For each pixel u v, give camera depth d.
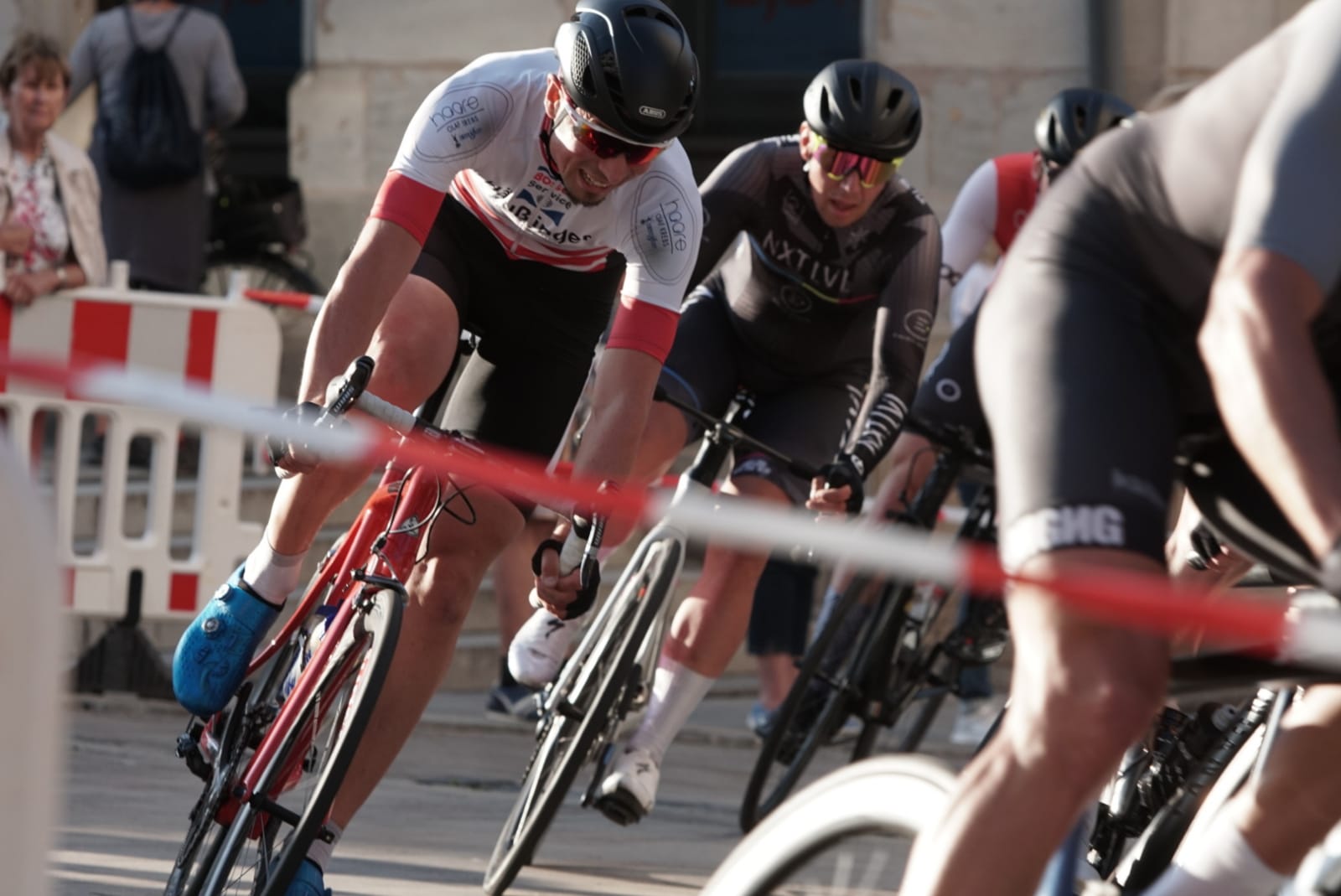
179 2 30.09
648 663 13.44
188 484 24.38
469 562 10.46
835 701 15.62
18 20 29.30
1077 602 4.77
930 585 16.11
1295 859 6.33
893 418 14.26
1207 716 8.51
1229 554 8.46
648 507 5.23
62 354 20.58
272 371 21.42
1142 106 27.58
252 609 10.14
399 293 11.43
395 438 9.94
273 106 32.25
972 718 21.00
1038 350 5.89
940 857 5.58
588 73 10.15
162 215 25.00
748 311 15.41
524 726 20.36
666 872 13.23
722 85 31.44
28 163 20.50
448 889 11.83
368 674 8.88
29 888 4.32
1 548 4.25
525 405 12.02
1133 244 6.13
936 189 28.55
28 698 4.30
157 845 12.37
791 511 14.22
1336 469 4.74
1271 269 5.00
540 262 11.82
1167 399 5.92
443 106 10.81
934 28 28.45
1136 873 8.26
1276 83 5.73
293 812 9.15
